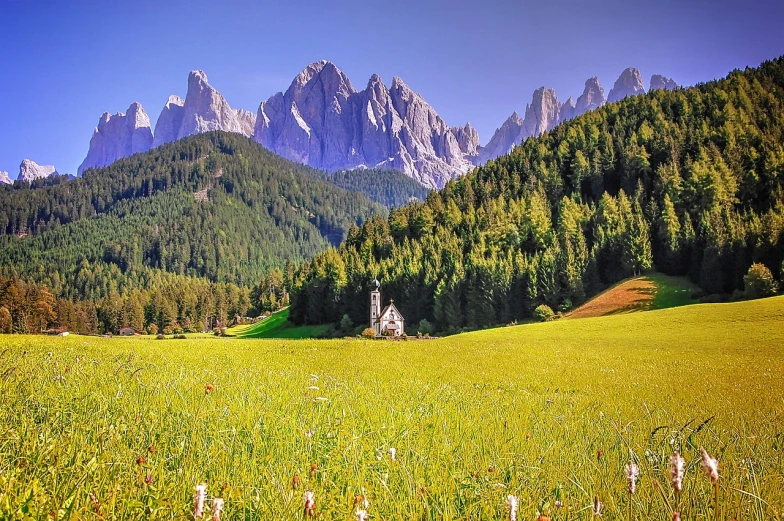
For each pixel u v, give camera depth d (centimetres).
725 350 4306
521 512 471
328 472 548
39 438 548
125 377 1143
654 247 11119
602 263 11012
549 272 10200
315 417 821
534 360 3184
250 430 702
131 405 807
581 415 1078
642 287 9912
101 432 586
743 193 12294
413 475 559
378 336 9831
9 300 12281
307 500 376
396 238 15925
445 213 15450
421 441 723
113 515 379
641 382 2120
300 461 589
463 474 564
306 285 13938
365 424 814
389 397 1198
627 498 516
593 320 7550
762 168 12525
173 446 612
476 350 3944
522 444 765
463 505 495
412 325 11612
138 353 2191
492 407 1162
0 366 1182
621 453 720
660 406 1362
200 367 1655
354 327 11969
